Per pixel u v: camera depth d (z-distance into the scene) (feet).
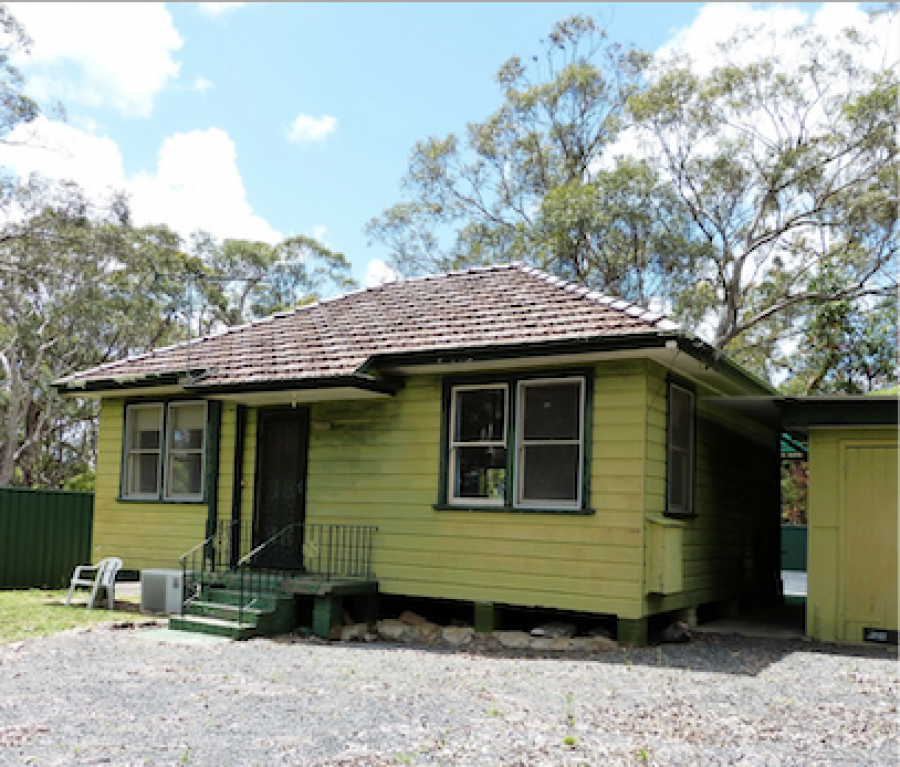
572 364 34.19
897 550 33.55
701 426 39.75
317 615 35.09
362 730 19.98
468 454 36.52
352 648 32.45
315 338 42.19
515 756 18.08
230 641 32.99
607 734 19.90
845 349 85.46
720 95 82.53
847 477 34.65
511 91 100.12
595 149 98.78
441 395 37.27
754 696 24.12
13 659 28.66
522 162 100.78
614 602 32.24
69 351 111.86
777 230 84.58
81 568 43.80
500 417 35.99
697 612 40.52
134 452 47.21
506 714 21.66
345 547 38.78
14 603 44.62
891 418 33.45
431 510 36.76
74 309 101.65
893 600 33.37
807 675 27.30
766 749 18.90
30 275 95.55
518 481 34.91
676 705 22.85
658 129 85.46
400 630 35.63
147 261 99.14
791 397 34.53
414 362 36.24
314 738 19.24
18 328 103.35
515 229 97.19
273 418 42.06
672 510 35.24
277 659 29.40
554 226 83.51
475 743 18.99
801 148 80.84
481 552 35.29
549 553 33.76
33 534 55.93
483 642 34.14
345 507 39.14
